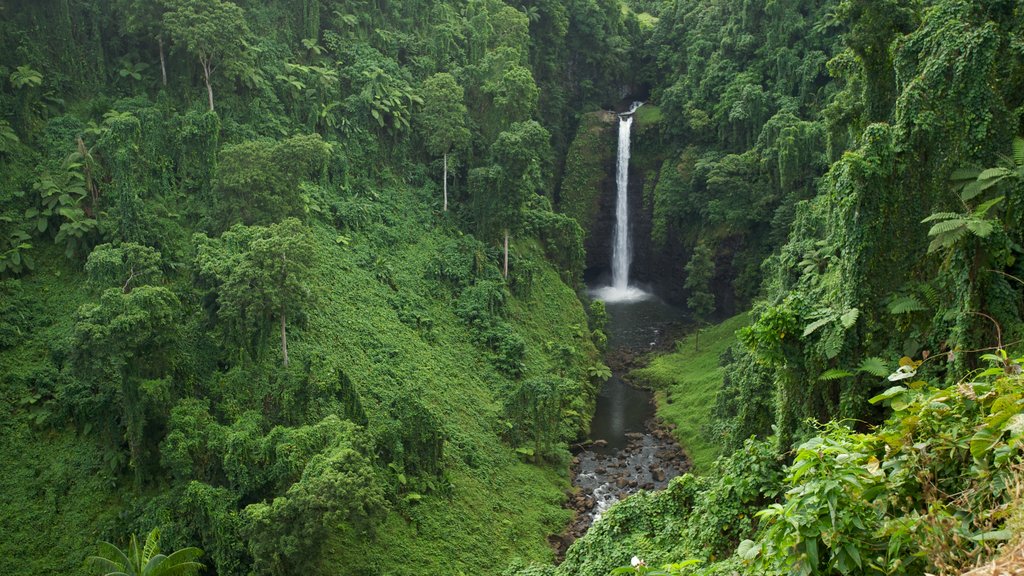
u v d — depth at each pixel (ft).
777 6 208.85
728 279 212.84
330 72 176.86
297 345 124.98
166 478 102.06
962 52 75.20
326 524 84.38
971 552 23.44
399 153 188.34
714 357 180.24
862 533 26.94
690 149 227.20
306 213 144.87
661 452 147.95
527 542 118.21
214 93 156.35
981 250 66.23
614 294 245.65
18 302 116.57
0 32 134.92
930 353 72.74
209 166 144.05
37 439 102.99
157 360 100.68
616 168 247.70
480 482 126.31
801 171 188.55
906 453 29.73
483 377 155.12
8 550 91.45
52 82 140.56
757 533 66.23
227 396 109.60
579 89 255.29
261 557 85.76
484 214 180.14
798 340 77.10
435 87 183.62
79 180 129.49
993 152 73.92
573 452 149.28
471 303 166.91
